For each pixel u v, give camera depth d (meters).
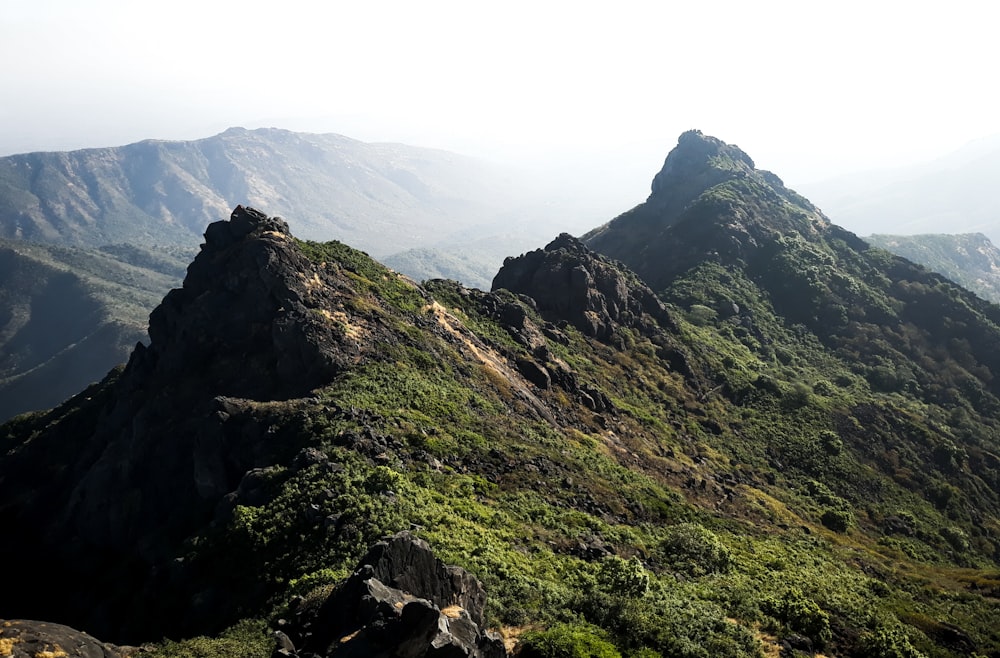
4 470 75.62
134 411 64.62
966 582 62.22
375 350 64.88
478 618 27.50
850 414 113.25
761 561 52.03
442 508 41.81
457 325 82.44
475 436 57.38
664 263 174.50
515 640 28.42
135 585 47.00
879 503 93.75
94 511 59.56
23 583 57.09
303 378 59.19
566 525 46.97
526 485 52.69
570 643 27.48
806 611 38.59
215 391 59.91
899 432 112.81
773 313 153.75
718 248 170.00
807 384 124.56
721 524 62.31
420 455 49.47
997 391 139.50
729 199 187.25
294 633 25.53
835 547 67.56
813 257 170.25
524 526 44.25
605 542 45.72
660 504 60.41
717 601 39.28
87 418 77.94
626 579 34.94
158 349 68.06
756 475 90.12
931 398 134.25
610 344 109.19
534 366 82.38
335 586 28.27
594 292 113.19
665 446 84.31
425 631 20.81
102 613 44.75
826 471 96.81
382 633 20.59
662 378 105.19
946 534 91.12
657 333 116.81
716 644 32.16
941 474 106.19
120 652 28.62
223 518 42.94
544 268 113.62
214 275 67.50
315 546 36.25
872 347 144.75
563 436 69.50
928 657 38.56
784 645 35.28
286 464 46.53
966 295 163.75
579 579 36.66
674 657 30.50
